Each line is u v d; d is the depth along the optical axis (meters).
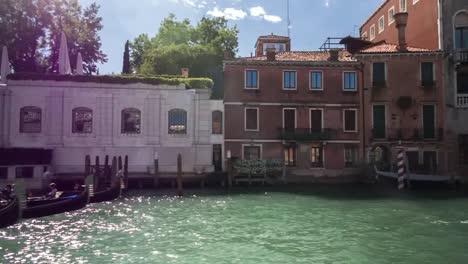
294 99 34.72
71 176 29.81
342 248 13.11
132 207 21.66
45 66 42.47
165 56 46.06
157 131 32.47
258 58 35.84
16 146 30.70
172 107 32.88
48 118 31.14
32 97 31.09
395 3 40.78
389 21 42.06
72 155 31.36
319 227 16.36
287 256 12.25
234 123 34.06
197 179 31.08
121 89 32.25
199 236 14.83
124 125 32.28
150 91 32.62
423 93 34.22
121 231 15.73
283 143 34.09
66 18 43.16
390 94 34.50
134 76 32.72
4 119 30.52
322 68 35.03
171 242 13.95
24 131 30.97
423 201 23.88
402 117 34.28
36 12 40.69
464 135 33.50
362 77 34.78
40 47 42.34
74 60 43.62
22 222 17.53
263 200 24.22
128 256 12.30
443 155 33.62
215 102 34.19
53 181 28.75
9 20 38.81
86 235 15.07
